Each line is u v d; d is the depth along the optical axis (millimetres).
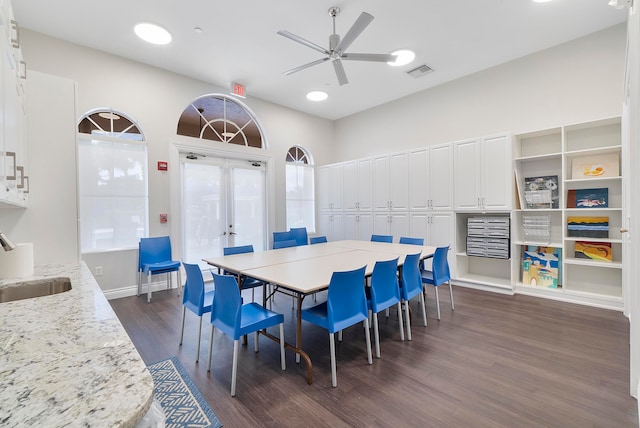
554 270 3814
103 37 3471
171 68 4262
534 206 3945
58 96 2246
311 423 1659
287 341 2748
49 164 2205
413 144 5305
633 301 1772
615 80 3418
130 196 4090
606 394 1863
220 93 4871
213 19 3150
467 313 3344
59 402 562
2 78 1323
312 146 6371
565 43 3727
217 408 1791
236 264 2783
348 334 2895
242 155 5227
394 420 1675
